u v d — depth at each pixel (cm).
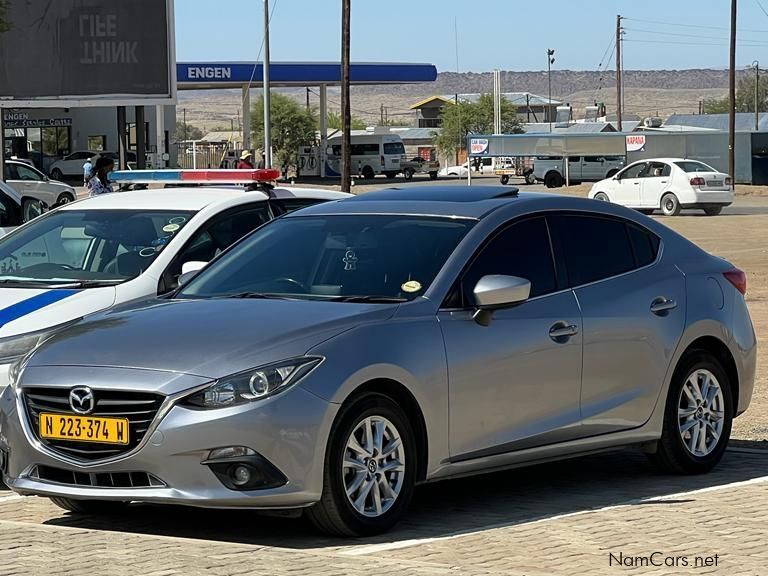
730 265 1046
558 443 891
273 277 893
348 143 4503
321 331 781
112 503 886
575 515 848
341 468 764
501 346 851
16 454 796
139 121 3316
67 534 762
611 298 931
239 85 8156
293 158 10650
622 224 975
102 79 3216
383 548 759
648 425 951
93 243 1143
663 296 966
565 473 1010
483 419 842
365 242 895
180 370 753
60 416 774
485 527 819
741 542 769
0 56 3123
